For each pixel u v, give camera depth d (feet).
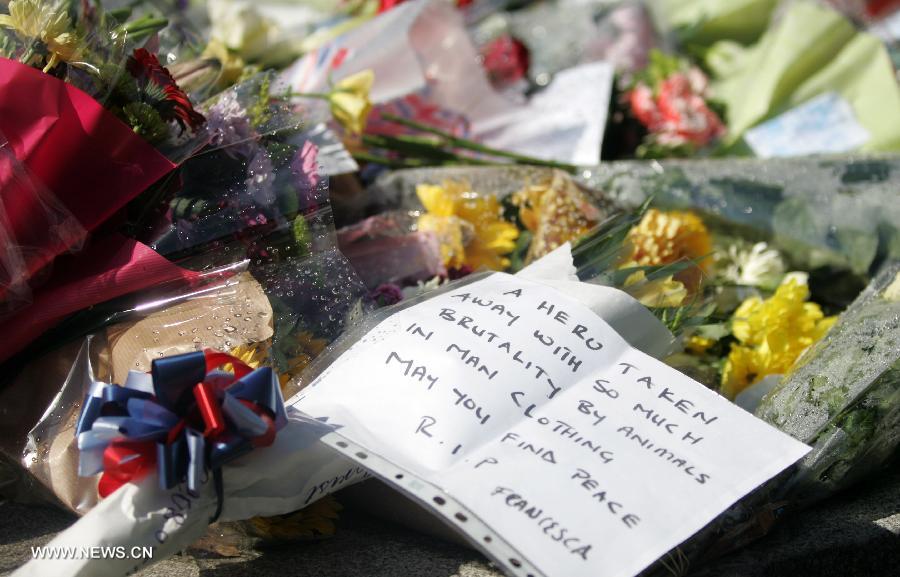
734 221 7.20
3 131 4.34
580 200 6.72
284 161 5.34
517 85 11.28
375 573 3.97
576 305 4.45
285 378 4.73
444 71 9.32
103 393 3.61
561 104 9.60
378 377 4.15
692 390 4.14
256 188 5.15
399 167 8.43
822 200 7.08
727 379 5.70
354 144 8.13
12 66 4.40
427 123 9.16
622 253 5.29
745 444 3.91
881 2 11.75
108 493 3.61
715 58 11.95
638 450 3.84
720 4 12.25
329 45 8.39
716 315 5.92
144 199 4.91
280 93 6.18
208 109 5.36
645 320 4.56
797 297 6.01
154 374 3.55
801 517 4.55
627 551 3.42
